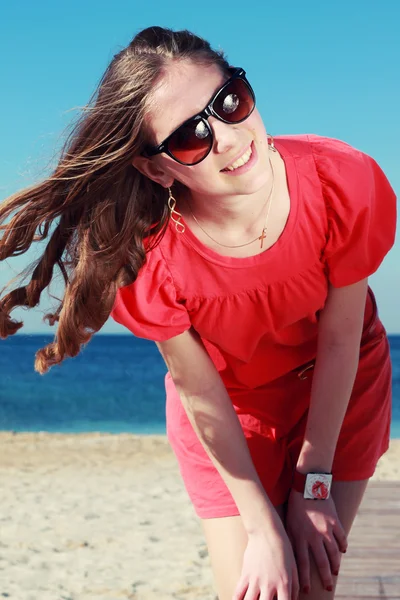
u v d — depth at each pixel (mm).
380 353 2789
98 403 29734
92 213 2377
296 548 2557
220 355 2783
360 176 2416
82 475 11227
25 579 5984
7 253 2516
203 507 2668
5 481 10727
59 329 2504
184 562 6359
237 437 2562
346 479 2688
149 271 2473
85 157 2334
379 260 2518
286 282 2471
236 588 2420
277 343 2674
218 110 2160
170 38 2240
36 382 38375
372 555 3748
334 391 2572
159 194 2408
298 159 2420
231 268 2441
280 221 2404
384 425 2785
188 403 2607
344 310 2555
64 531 7551
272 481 2738
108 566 6309
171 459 12969
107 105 2266
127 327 2543
